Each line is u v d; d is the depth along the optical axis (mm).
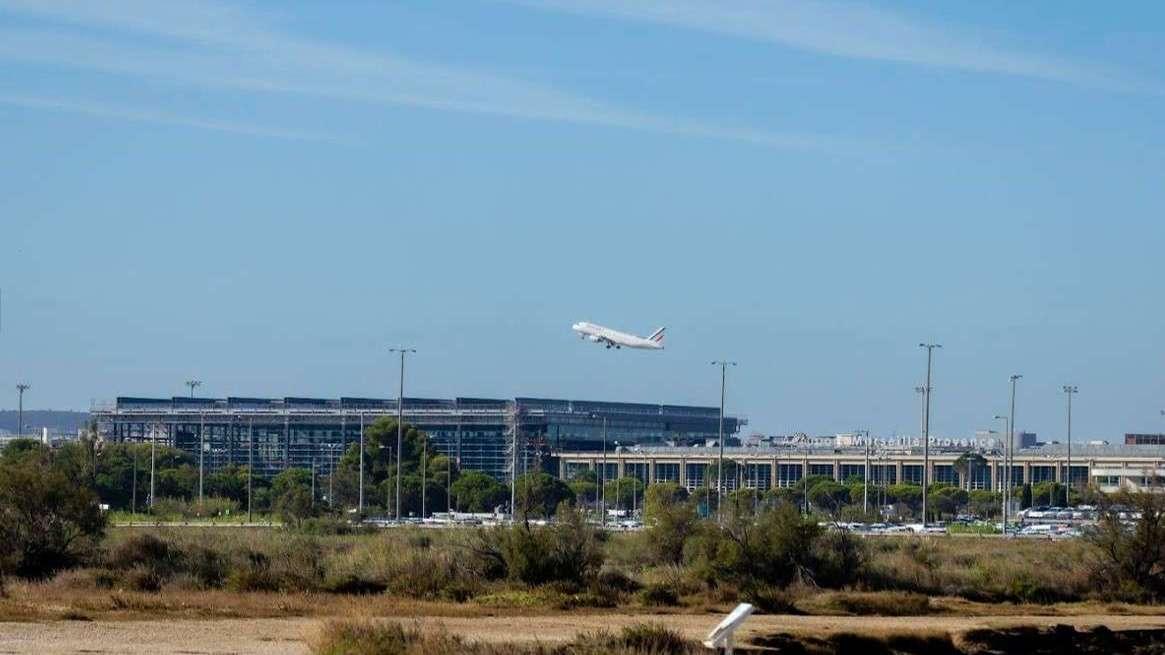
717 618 134250
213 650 96188
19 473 169375
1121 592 177875
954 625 132000
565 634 112000
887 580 178250
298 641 101750
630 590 159375
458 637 99625
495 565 165875
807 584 172375
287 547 198125
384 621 103688
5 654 91938
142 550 175000
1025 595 174125
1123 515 193125
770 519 180625
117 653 93688
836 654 114750
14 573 161000
